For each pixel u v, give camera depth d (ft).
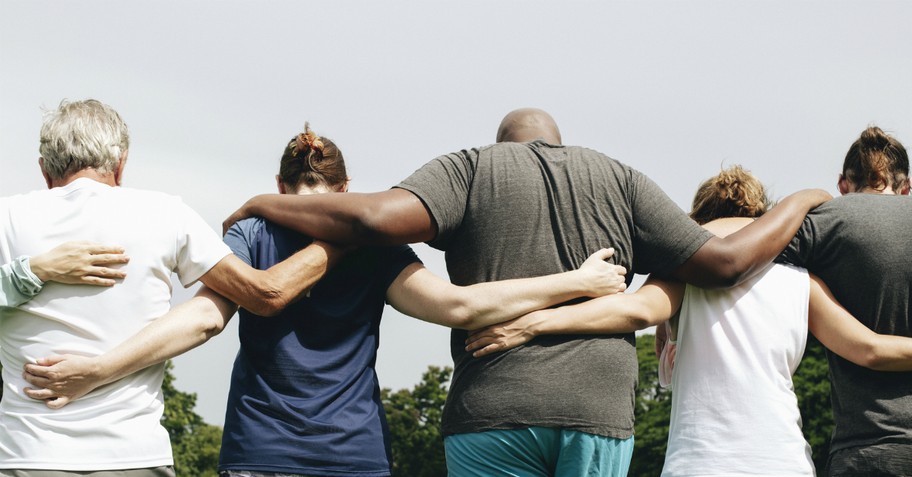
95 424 13.32
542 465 14.52
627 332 15.01
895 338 15.35
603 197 15.12
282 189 16.25
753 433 15.14
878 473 15.15
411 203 14.75
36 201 13.80
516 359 14.48
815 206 16.21
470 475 14.67
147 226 13.89
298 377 14.58
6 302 13.42
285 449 14.23
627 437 14.75
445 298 14.67
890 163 16.87
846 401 15.66
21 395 13.47
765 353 15.43
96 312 13.57
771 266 15.92
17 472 13.08
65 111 14.16
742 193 16.75
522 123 16.44
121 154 14.37
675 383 15.94
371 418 14.78
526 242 14.76
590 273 14.66
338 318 15.01
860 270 15.61
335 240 14.97
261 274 14.44
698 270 15.25
